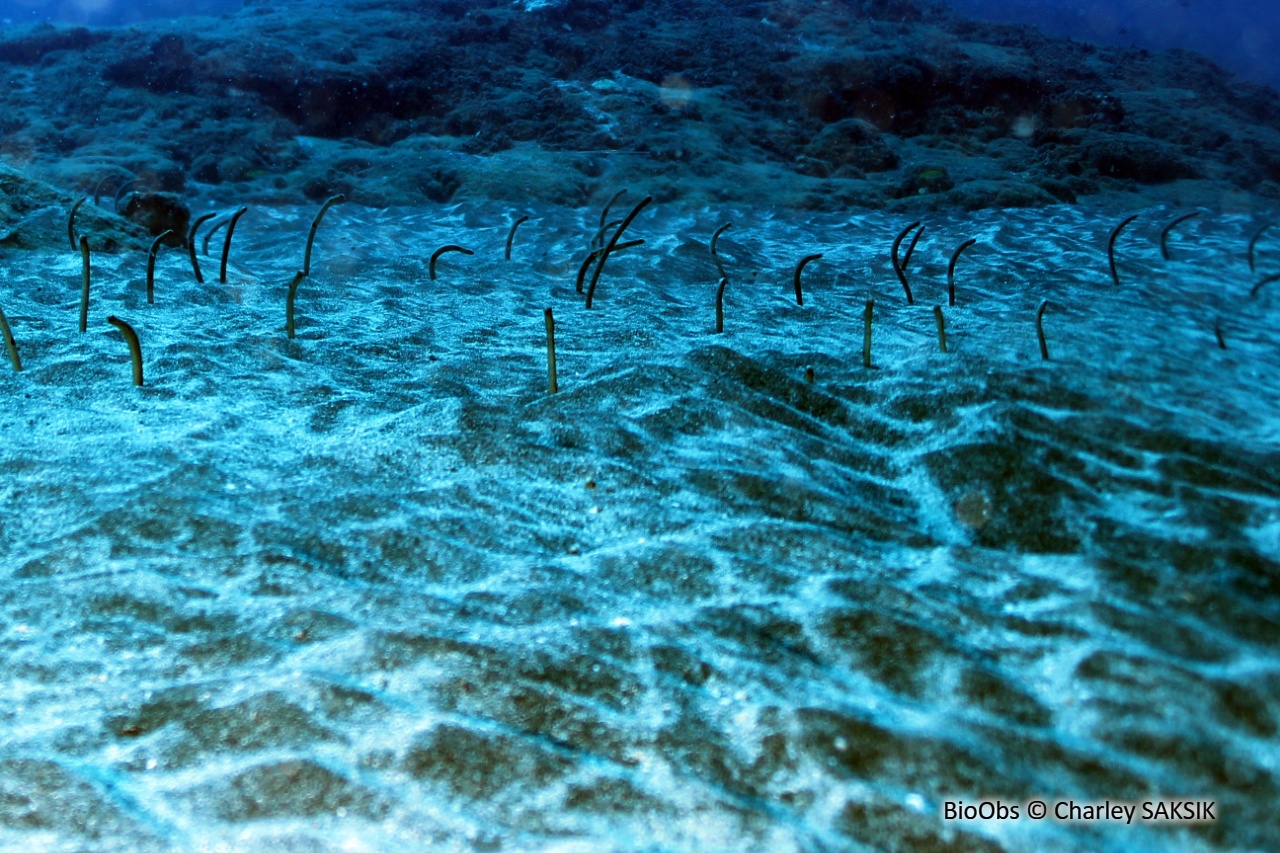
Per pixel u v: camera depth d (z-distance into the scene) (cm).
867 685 202
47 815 164
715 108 1553
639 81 1688
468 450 329
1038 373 391
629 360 425
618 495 302
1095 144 1368
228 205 1127
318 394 399
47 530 270
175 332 486
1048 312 530
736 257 776
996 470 306
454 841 161
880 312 564
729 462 324
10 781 171
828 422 375
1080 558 249
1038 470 304
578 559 263
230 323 509
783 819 166
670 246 793
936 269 708
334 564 256
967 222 1019
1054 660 205
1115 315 521
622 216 1044
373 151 1406
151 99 1522
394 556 261
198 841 160
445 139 1442
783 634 221
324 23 1856
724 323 536
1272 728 180
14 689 202
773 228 1005
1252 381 407
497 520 285
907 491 313
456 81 1609
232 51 1561
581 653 213
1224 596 226
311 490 298
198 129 1403
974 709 192
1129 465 314
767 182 1236
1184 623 217
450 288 636
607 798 171
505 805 169
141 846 159
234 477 306
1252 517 274
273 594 239
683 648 216
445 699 196
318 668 206
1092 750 179
